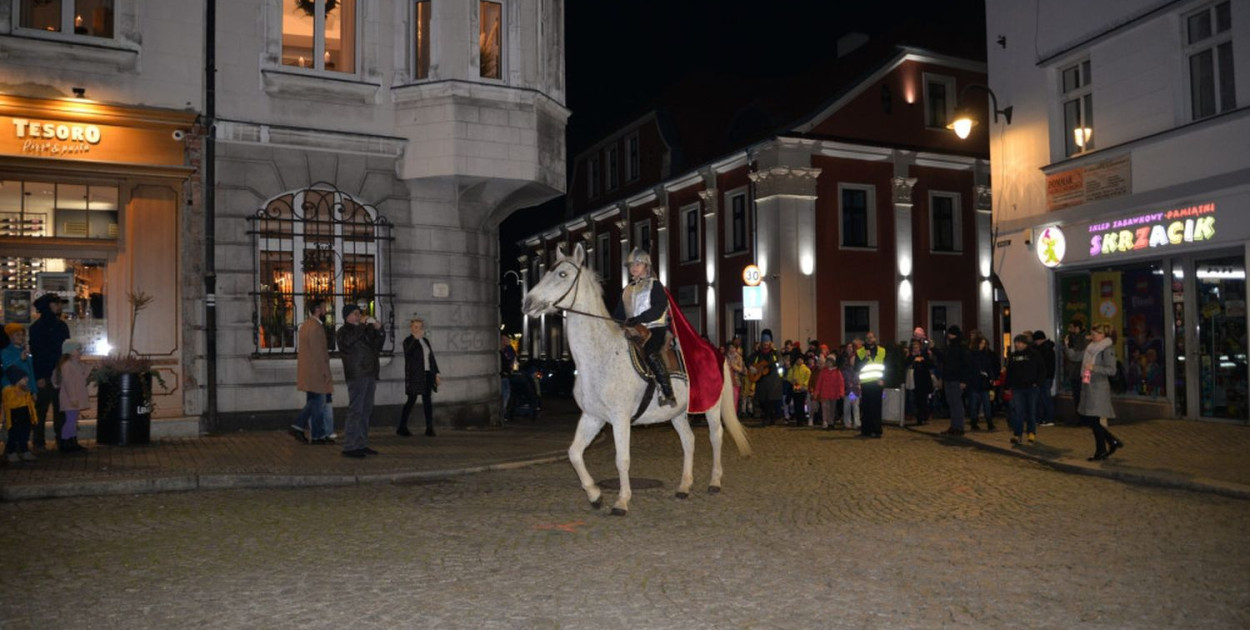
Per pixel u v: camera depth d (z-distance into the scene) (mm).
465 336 16281
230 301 14352
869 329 27906
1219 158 14086
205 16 14320
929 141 29281
